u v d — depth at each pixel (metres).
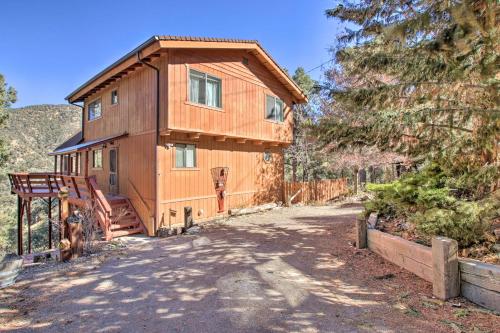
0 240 22.70
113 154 11.59
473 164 5.01
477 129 4.25
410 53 5.02
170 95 8.90
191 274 5.00
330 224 8.96
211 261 5.72
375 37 6.72
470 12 2.98
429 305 3.42
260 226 9.16
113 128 11.76
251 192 12.98
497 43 3.61
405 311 3.34
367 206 7.15
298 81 23.45
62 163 15.59
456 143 5.02
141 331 3.17
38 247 19.98
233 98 11.21
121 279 4.88
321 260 5.48
